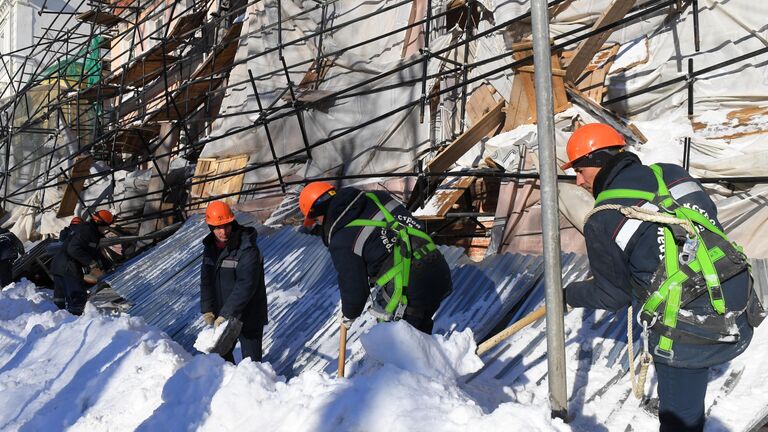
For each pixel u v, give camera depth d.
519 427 2.36
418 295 3.66
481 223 7.66
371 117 8.73
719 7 6.26
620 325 3.89
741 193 5.04
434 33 8.74
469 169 7.08
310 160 9.16
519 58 6.46
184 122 11.48
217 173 10.38
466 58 8.19
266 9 10.48
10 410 4.39
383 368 2.89
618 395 3.31
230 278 4.62
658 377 2.56
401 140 8.39
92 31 15.81
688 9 6.51
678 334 2.38
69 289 7.98
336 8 9.88
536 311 3.17
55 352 5.24
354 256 3.59
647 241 2.42
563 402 2.50
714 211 2.52
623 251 2.47
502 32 7.36
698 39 6.30
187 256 8.15
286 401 3.02
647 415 3.12
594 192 2.71
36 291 9.28
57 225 13.63
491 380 3.71
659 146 5.80
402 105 8.44
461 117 8.16
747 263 2.41
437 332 4.57
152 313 6.96
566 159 5.74
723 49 6.20
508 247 6.13
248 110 10.20
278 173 8.96
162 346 4.41
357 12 9.60
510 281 4.85
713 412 2.97
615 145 2.71
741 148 5.44
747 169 5.11
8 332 6.30
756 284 3.96
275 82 10.07
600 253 2.53
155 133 13.98
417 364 3.05
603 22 6.22
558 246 2.47
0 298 7.78
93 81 18.80
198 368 3.50
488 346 3.24
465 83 6.95
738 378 3.17
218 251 4.82
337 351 4.70
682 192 2.51
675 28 6.61
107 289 9.20
